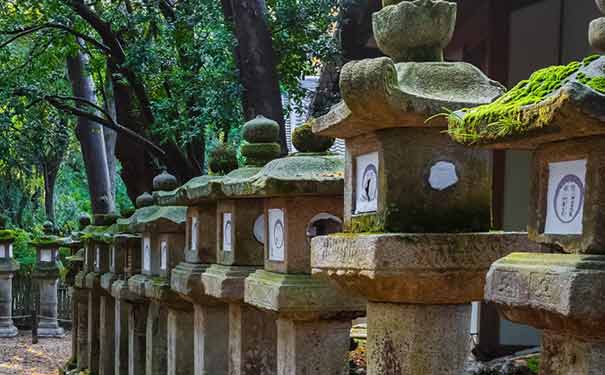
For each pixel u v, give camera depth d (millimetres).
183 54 10969
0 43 13102
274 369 5527
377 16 3896
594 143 2510
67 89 18000
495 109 2678
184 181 12109
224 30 10039
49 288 20297
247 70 9555
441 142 3596
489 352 8742
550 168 2715
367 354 3812
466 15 10039
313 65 11969
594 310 2424
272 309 4570
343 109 3607
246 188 4961
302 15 10438
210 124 10953
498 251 3516
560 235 2646
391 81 3393
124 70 11758
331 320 4609
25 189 27719
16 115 13602
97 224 11828
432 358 3623
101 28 11773
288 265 4613
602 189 2494
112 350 10656
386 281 3508
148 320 8031
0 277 20203
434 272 3479
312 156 4797
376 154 3678
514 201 8820
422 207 3582
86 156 17141
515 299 2658
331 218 4656
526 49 8945
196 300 6215
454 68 3639
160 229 7215
